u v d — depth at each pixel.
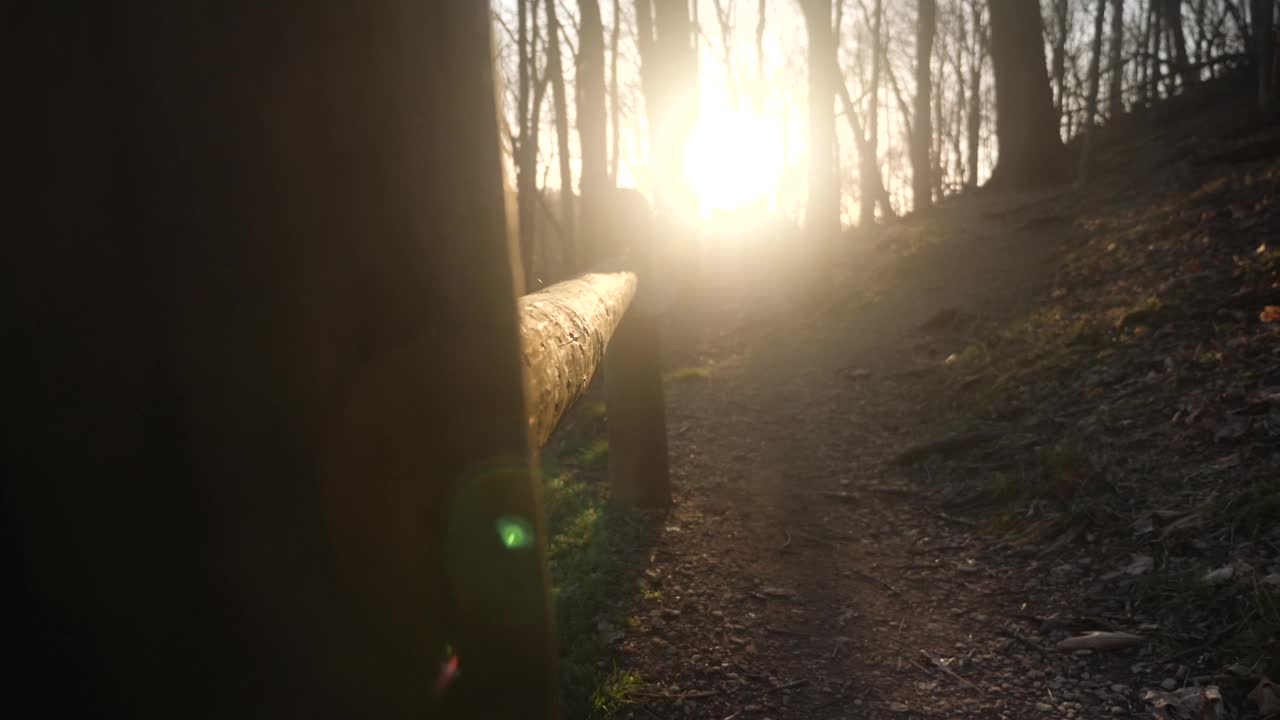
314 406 0.30
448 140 0.38
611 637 3.06
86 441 0.26
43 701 0.26
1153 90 17.30
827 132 13.07
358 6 0.32
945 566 3.61
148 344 0.27
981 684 2.69
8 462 0.26
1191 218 7.96
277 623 0.29
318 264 0.30
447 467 0.37
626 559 3.82
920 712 2.56
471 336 0.40
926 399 6.16
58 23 0.25
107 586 0.26
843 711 2.59
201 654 0.28
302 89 0.30
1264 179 8.04
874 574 3.60
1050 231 10.45
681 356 9.44
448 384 0.37
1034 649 2.85
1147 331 5.67
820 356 8.18
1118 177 12.23
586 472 5.35
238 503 0.28
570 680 2.74
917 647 2.96
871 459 5.20
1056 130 15.63
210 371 0.27
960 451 4.93
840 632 3.10
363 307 0.32
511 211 0.49
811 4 12.85
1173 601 2.91
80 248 0.26
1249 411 4.12
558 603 3.25
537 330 1.37
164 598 0.27
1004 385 5.77
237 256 0.28
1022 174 15.65
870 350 8.05
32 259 0.25
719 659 2.93
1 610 0.26
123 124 0.26
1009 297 8.41
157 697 0.27
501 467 0.42
